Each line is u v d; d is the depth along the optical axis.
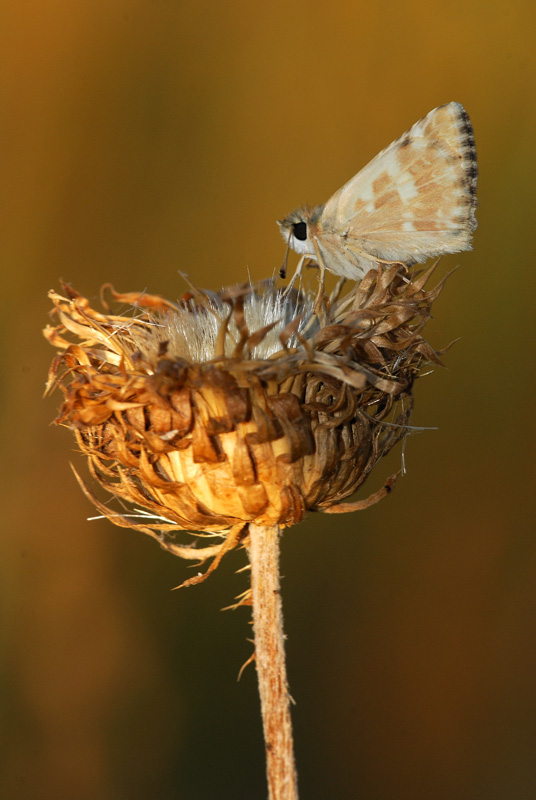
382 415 0.39
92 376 0.39
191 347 0.39
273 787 0.39
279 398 0.39
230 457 0.39
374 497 0.39
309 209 0.41
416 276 0.40
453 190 0.40
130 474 0.39
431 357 0.39
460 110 0.40
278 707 0.39
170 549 0.39
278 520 0.39
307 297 0.40
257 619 0.39
